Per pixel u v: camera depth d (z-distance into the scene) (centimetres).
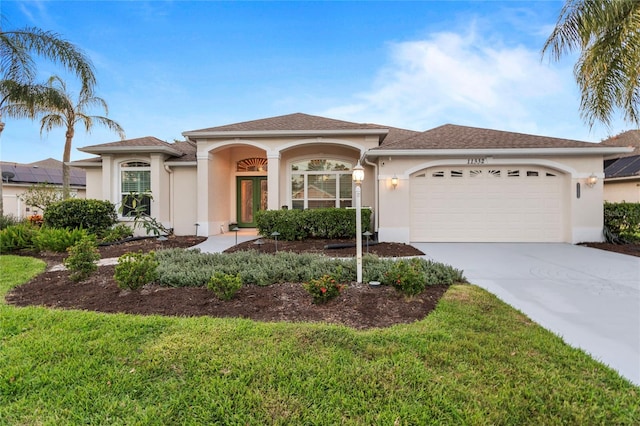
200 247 1076
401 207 1146
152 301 495
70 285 586
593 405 254
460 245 1080
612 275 673
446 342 352
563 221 1134
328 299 475
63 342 350
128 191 1438
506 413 245
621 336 380
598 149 1074
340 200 1474
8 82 1320
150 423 237
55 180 2362
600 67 866
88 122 1688
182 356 321
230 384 278
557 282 620
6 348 338
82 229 1084
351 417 243
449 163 1135
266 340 355
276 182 1348
